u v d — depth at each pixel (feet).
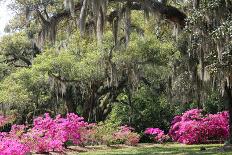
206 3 39.55
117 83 77.30
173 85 70.23
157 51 71.20
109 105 87.76
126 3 49.21
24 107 88.02
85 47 77.61
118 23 50.85
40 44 52.49
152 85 84.07
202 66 45.52
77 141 60.34
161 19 49.42
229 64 38.09
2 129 96.02
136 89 81.66
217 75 44.62
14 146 43.52
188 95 71.20
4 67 103.81
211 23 40.50
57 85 78.48
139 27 65.92
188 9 46.37
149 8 48.14
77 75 75.36
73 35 71.46
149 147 62.95
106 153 52.44
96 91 81.15
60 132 56.95
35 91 81.61
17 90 80.18
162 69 72.69
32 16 58.03
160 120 87.15
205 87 60.23
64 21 56.75
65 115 89.10
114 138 66.28
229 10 39.58
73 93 85.05
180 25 49.73
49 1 58.90
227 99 53.47
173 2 54.49
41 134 54.03
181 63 65.46
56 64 74.02
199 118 71.46
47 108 89.76
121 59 71.05
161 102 86.58
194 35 41.63
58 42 77.46
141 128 85.87
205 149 52.90
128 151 55.47
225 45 37.76
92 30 52.19
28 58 105.70
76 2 50.75
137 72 73.31
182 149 55.88
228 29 35.12
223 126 68.39
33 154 51.03
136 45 70.13
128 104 85.92
